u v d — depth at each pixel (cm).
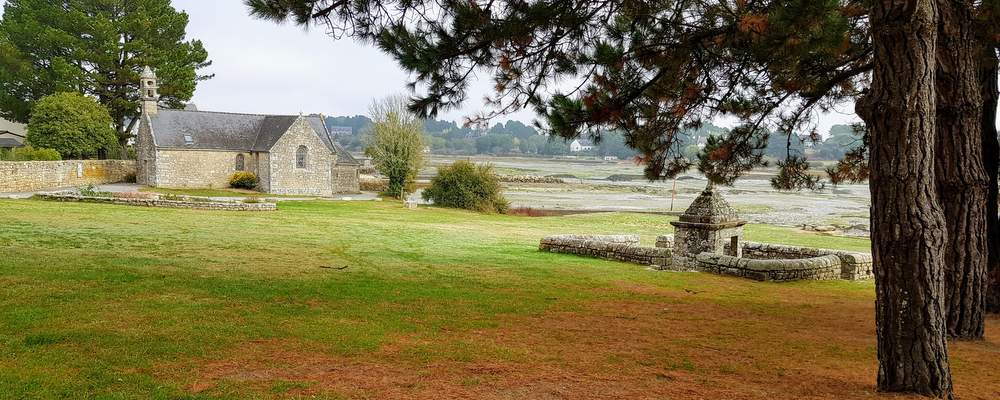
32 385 586
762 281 1614
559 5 1052
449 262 1778
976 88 948
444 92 1130
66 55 5988
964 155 955
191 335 798
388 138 6025
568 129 1104
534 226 3831
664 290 1426
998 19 958
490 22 1025
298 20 959
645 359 798
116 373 636
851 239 3581
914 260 611
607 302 1242
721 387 681
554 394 629
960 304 988
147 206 3203
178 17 6619
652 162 1312
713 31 1088
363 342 816
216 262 1494
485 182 5225
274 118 6172
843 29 917
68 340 742
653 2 1062
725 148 1306
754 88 1254
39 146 5397
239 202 3481
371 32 1042
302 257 1716
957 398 669
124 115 6600
